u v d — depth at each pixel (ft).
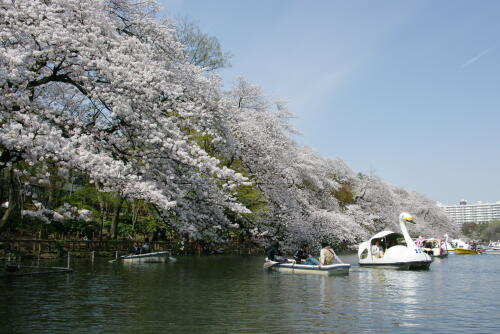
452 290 45.21
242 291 41.63
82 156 41.24
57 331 24.75
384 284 49.80
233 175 51.93
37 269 56.95
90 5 49.90
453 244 184.44
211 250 103.96
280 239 104.83
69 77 48.98
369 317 30.07
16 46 45.73
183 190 52.24
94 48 46.34
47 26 43.68
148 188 43.60
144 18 66.69
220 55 106.73
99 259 77.15
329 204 135.23
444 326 27.66
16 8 45.52
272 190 96.07
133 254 82.07
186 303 34.30
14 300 34.24
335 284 48.75
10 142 37.52
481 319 29.86
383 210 176.96
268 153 91.35
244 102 105.70
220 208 57.41
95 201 102.47
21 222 81.56
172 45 66.64
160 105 52.13
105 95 46.19
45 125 40.78
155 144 49.32
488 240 448.24
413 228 205.05
